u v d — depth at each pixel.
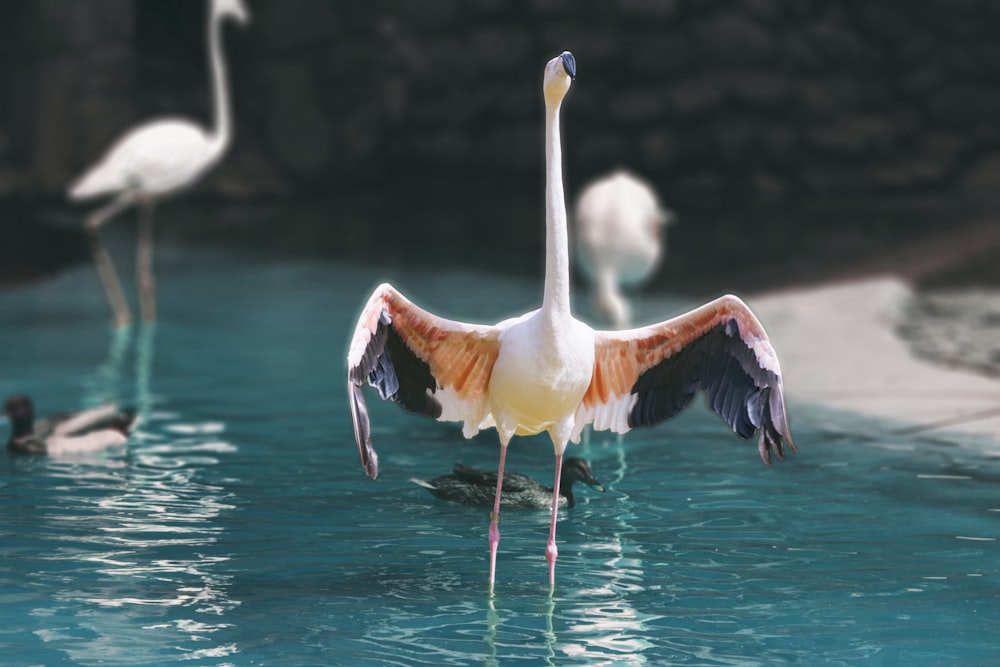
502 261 26.31
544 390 6.68
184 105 35.56
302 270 25.28
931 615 6.55
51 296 21.62
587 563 7.49
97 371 14.35
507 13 32.88
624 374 7.16
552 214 6.57
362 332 6.39
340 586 7.02
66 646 6.05
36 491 9.03
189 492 9.06
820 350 15.21
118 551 7.61
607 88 31.72
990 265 22.05
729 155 30.23
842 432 11.05
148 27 38.03
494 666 5.85
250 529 8.16
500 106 32.34
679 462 10.16
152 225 30.81
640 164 30.64
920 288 20.86
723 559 7.54
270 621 6.43
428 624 6.42
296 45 34.34
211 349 16.09
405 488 9.30
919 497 8.93
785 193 30.05
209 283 23.39
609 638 6.24
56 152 32.59
